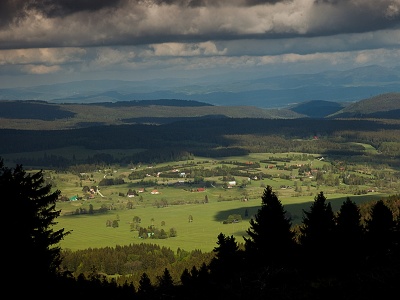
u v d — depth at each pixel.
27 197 75.62
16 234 71.19
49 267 76.00
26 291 69.50
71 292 78.25
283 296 77.19
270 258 100.00
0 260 68.81
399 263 86.25
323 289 77.19
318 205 103.94
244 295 81.94
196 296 93.81
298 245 102.56
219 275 102.94
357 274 82.19
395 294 70.75
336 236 99.50
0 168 76.00
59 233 79.25
